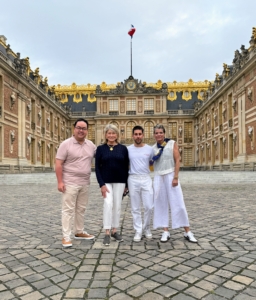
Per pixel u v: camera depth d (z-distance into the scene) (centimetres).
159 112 5266
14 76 3028
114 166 564
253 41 2670
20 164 3158
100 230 661
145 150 583
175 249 507
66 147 554
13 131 3050
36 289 360
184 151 5325
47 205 1036
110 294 344
